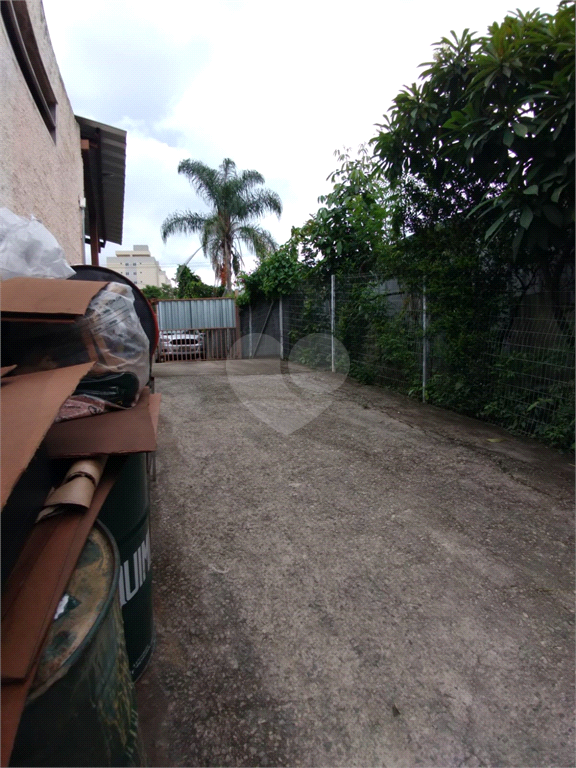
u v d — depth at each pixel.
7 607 1.00
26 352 1.66
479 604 2.30
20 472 0.88
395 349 6.65
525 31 3.94
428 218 5.72
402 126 5.10
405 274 6.04
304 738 1.63
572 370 4.22
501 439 4.68
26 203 3.80
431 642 2.05
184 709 1.73
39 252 1.97
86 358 1.69
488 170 4.68
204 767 1.52
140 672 1.83
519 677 1.88
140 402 1.88
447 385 5.69
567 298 4.38
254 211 20.16
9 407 1.16
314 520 3.11
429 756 1.57
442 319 5.55
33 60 4.39
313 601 2.31
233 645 2.04
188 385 7.65
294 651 2.00
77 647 0.97
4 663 0.88
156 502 3.36
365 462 4.12
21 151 3.66
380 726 1.67
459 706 1.75
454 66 4.68
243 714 1.71
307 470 3.95
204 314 12.55
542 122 3.81
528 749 1.59
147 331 2.37
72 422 1.60
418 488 3.59
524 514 3.17
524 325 4.80
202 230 20.08
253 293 11.85
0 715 0.79
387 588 2.41
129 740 1.17
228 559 2.67
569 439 4.23
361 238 7.85
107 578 1.18
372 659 1.96
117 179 9.19
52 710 0.91
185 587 2.42
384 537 2.90
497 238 4.71
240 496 3.47
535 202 3.96
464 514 3.18
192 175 19.72
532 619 2.20
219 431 5.02
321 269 8.41
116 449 1.44
